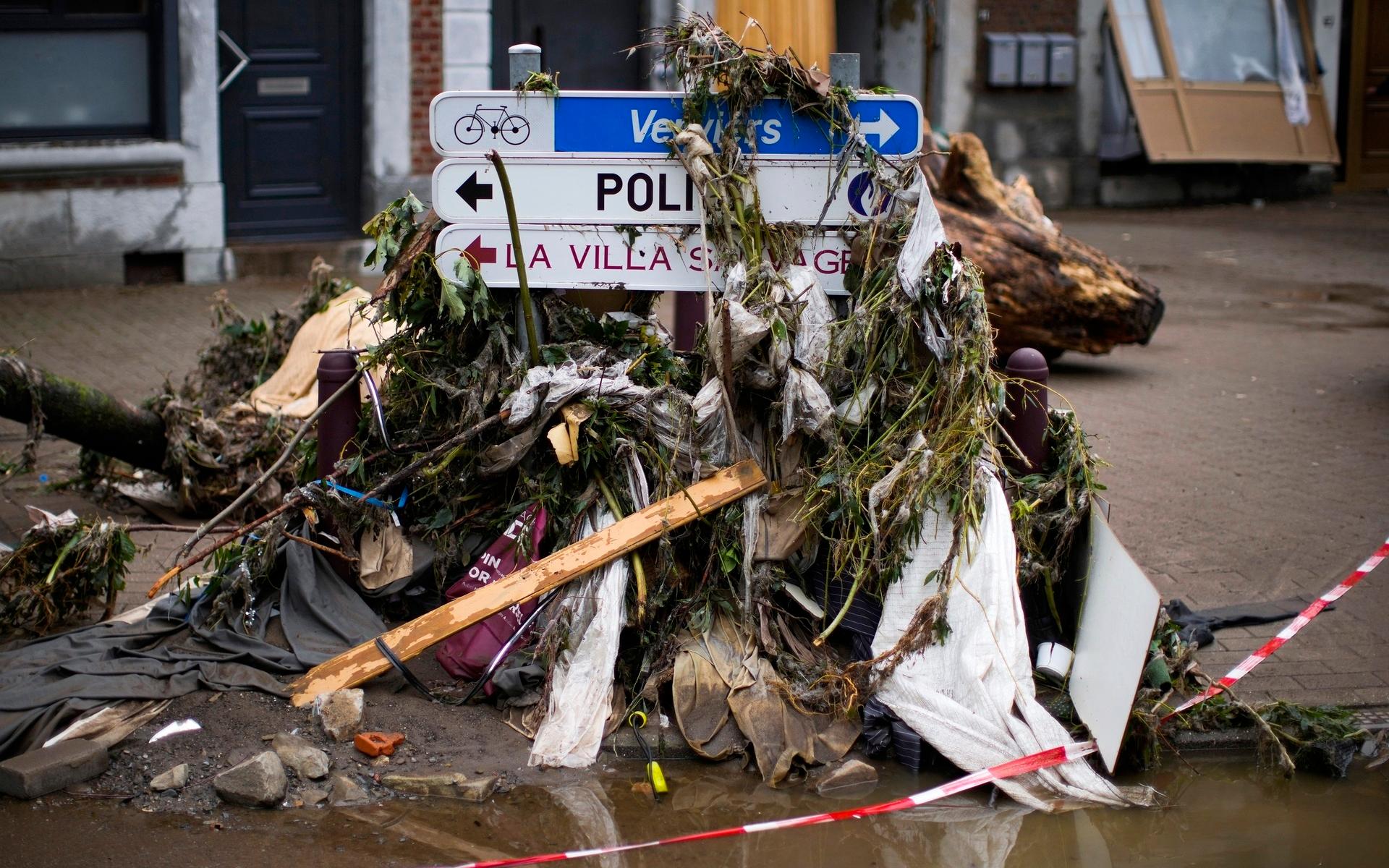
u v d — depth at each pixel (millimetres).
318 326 6965
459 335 5078
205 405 7191
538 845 3867
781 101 4832
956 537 4473
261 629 4789
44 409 5875
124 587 5238
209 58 11703
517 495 4918
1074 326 9359
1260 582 5953
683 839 3912
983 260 9156
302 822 3932
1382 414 8656
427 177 12781
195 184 11844
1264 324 11445
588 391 4719
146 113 11797
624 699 4523
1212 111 18094
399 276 4961
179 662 4613
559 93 4852
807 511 4691
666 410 4746
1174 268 13977
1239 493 7113
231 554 4996
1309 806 4250
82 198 11438
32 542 5031
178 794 4027
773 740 4312
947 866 3844
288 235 12758
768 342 4656
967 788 4203
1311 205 18625
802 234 4902
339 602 4906
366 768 4180
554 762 4250
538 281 4973
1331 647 5312
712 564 4676
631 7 14609
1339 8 18781
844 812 4062
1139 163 18297
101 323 10281
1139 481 7305
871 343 4730
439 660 4695
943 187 9625
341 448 5086
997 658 4348
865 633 4648
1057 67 17172
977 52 17062
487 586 4602
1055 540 4809
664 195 4910
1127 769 4426
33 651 4711
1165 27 17828
